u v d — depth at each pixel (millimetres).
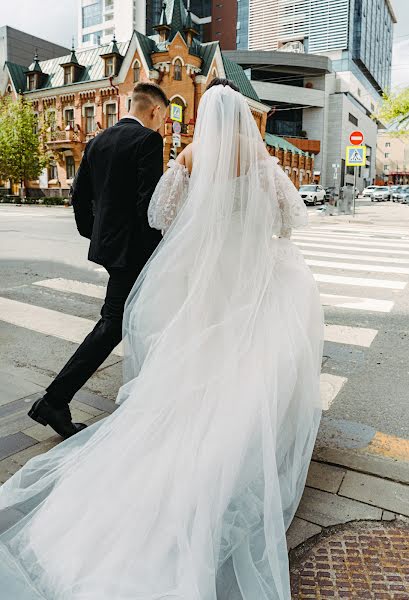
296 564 1980
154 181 2615
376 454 2807
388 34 134875
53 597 1731
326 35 99938
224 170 2143
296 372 2178
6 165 36719
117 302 2805
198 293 2145
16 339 4738
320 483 2521
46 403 2852
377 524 2215
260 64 74250
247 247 2158
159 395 2072
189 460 1896
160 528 1821
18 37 53844
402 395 3643
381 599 1807
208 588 1673
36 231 14266
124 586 1696
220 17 98250
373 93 119125
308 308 2371
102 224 2746
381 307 6145
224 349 2082
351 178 84625
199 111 2275
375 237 13812
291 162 56531
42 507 2070
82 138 37844
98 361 2857
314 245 11711
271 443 1950
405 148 113125
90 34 89438
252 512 1951
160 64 33094
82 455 2227
